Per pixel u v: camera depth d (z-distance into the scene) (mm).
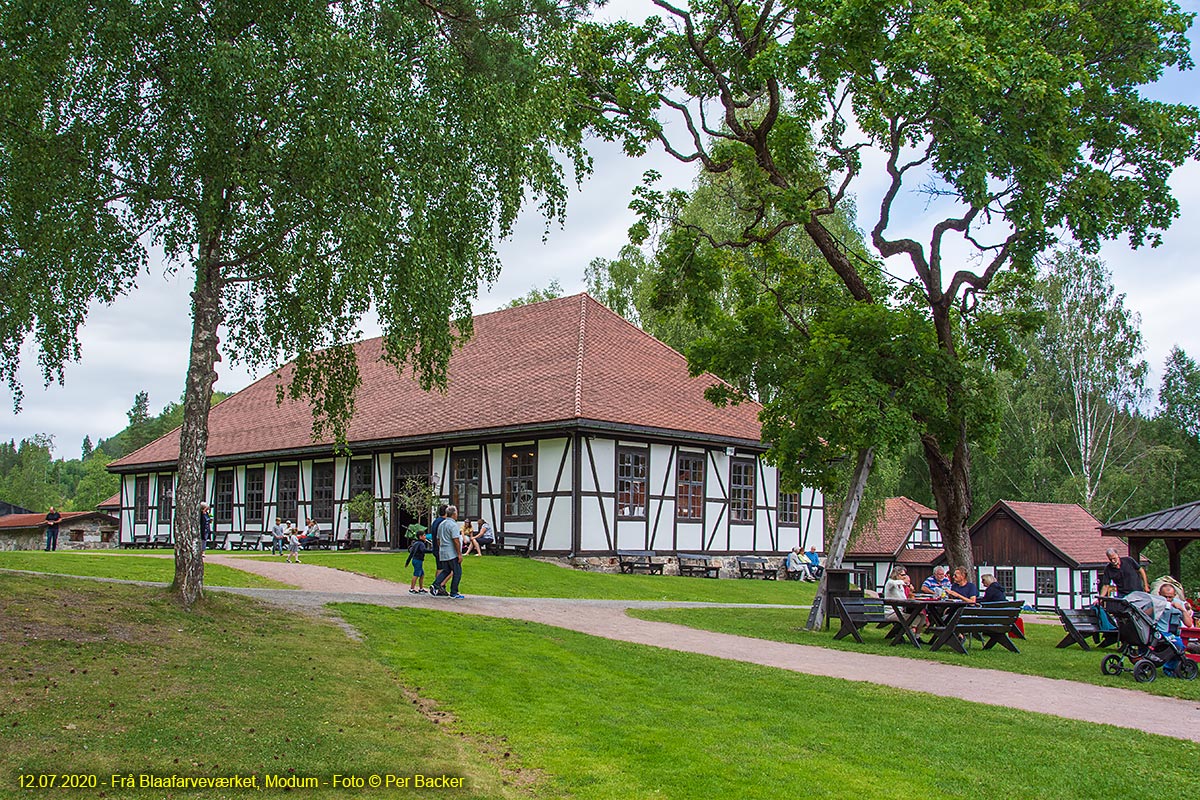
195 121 11211
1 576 12445
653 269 37406
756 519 30156
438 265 11656
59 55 10680
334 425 13938
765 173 17625
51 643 9383
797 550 30969
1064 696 11086
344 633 12117
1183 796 7461
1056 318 46562
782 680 11250
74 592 11773
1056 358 47969
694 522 28141
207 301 12383
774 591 25266
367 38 11422
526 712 9195
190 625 11055
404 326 11969
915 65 14859
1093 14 16484
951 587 17297
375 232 11086
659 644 13641
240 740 7371
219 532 36656
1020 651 14883
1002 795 7379
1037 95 14406
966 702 10414
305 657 10375
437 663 11000
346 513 31422
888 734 8953
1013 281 18094
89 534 42938
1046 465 45719
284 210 11492
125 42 10945
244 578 17984
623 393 27609
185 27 11344
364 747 7570
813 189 18047
